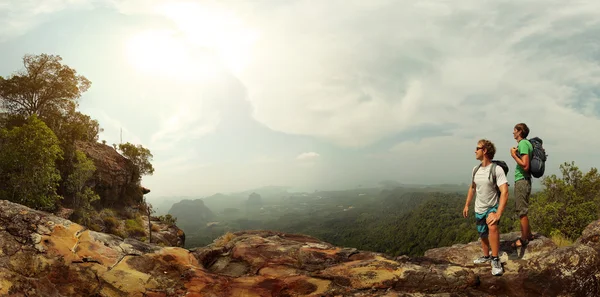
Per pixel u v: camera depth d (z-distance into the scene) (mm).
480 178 5234
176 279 4863
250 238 7566
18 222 4812
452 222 118375
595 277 4070
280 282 5000
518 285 4422
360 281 4883
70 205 44656
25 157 29484
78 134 51781
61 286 4023
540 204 18594
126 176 66312
